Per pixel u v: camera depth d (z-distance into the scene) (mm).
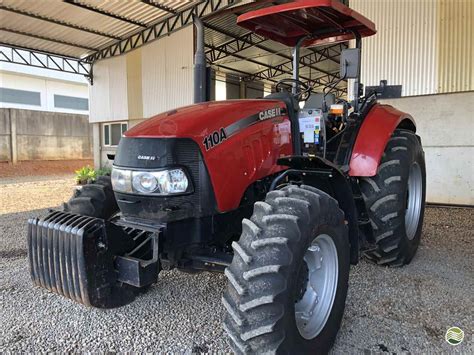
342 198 2326
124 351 2123
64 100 24750
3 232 4855
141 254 2041
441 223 4906
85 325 2416
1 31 9945
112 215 2645
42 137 17031
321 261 2066
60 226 1969
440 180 6273
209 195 2074
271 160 2416
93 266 1912
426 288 2852
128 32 10609
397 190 2934
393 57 6531
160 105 11102
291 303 1725
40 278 2092
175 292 2881
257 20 2920
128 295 2117
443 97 6148
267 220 1790
